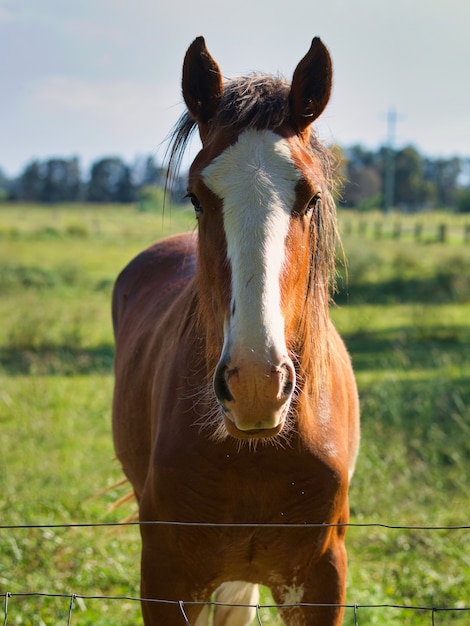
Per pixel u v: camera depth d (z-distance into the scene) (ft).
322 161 7.57
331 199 7.52
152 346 9.19
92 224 108.27
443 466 18.12
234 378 5.92
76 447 19.70
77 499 16.10
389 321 37.55
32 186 223.30
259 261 6.13
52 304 41.47
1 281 48.03
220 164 6.56
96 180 215.10
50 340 32.63
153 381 8.71
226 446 7.17
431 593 12.40
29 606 11.92
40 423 20.99
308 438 7.28
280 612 8.08
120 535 14.57
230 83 7.39
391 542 14.17
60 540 13.66
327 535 7.56
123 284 13.04
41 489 16.44
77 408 23.04
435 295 45.44
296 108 7.11
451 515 15.23
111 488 12.16
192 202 7.07
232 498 7.38
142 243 85.76
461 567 13.26
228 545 7.55
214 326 6.98
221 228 6.45
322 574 7.65
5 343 32.78
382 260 55.26
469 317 38.01
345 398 8.37
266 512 7.43
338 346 8.93
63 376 27.32
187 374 7.71
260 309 6.01
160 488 7.59
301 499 7.40
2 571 12.85
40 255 69.67
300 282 6.70
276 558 7.66
